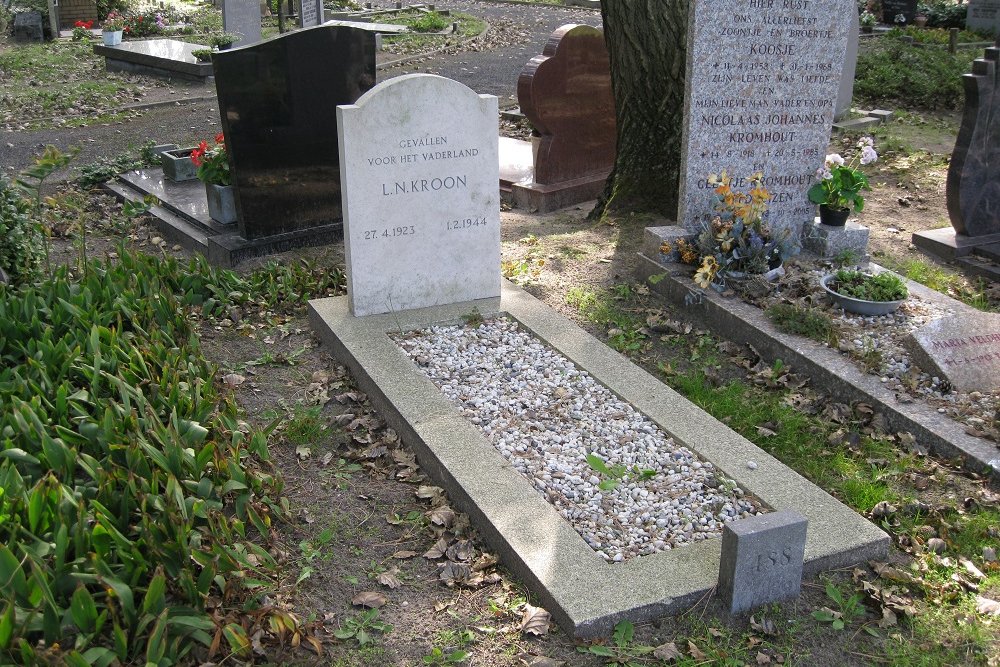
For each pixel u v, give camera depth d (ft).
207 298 23.00
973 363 17.89
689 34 21.68
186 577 11.24
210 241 26.35
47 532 11.83
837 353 19.01
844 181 23.39
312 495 15.30
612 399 17.62
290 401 18.42
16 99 48.19
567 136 32.17
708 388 18.85
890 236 27.48
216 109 47.44
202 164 27.48
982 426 16.33
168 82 52.90
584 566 12.72
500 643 11.93
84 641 10.12
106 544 11.53
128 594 10.66
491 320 21.24
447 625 12.28
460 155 20.79
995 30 62.13
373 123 19.63
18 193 23.82
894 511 14.62
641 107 28.68
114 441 13.66
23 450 13.85
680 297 22.36
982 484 15.34
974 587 13.00
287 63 25.03
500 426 16.53
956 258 25.25
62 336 18.56
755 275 21.90
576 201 32.78
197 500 12.45
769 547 12.09
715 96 22.26
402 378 17.95
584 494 14.53
